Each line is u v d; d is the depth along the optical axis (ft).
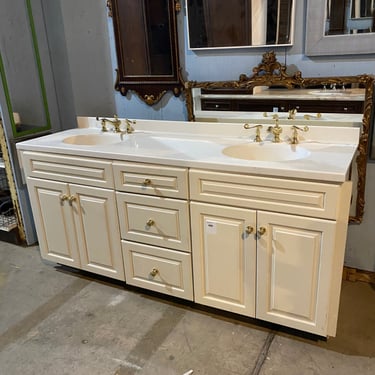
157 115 7.90
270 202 5.17
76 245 7.32
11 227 8.95
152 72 7.59
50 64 8.68
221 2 6.55
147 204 6.20
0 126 8.00
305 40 6.19
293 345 5.73
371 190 6.62
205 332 6.07
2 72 7.74
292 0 6.08
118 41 7.66
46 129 8.80
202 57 7.06
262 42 6.46
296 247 5.20
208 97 7.11
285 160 5.78
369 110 6.03
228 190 5.41
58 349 5.85
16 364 5.59
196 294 6.32
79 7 7.91
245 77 6.72
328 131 6.21
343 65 6.10
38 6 8.23
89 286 7.45
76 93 8.71
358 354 5.51
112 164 6.28
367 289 6.98
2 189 9.48
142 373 5.35
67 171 6.82
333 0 5.82
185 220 5.93
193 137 7.12
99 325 6.34
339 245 5.01
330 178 4.69
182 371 5.36
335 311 5.37
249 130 6.83
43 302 7.00
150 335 6.07
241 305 5.97
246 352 5.64
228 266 5.82
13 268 8.18
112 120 8.03
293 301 5.51
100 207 6.70
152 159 5.87
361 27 5.78
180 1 6.88
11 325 6.42
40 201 7.42
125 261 6.85
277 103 6.59
